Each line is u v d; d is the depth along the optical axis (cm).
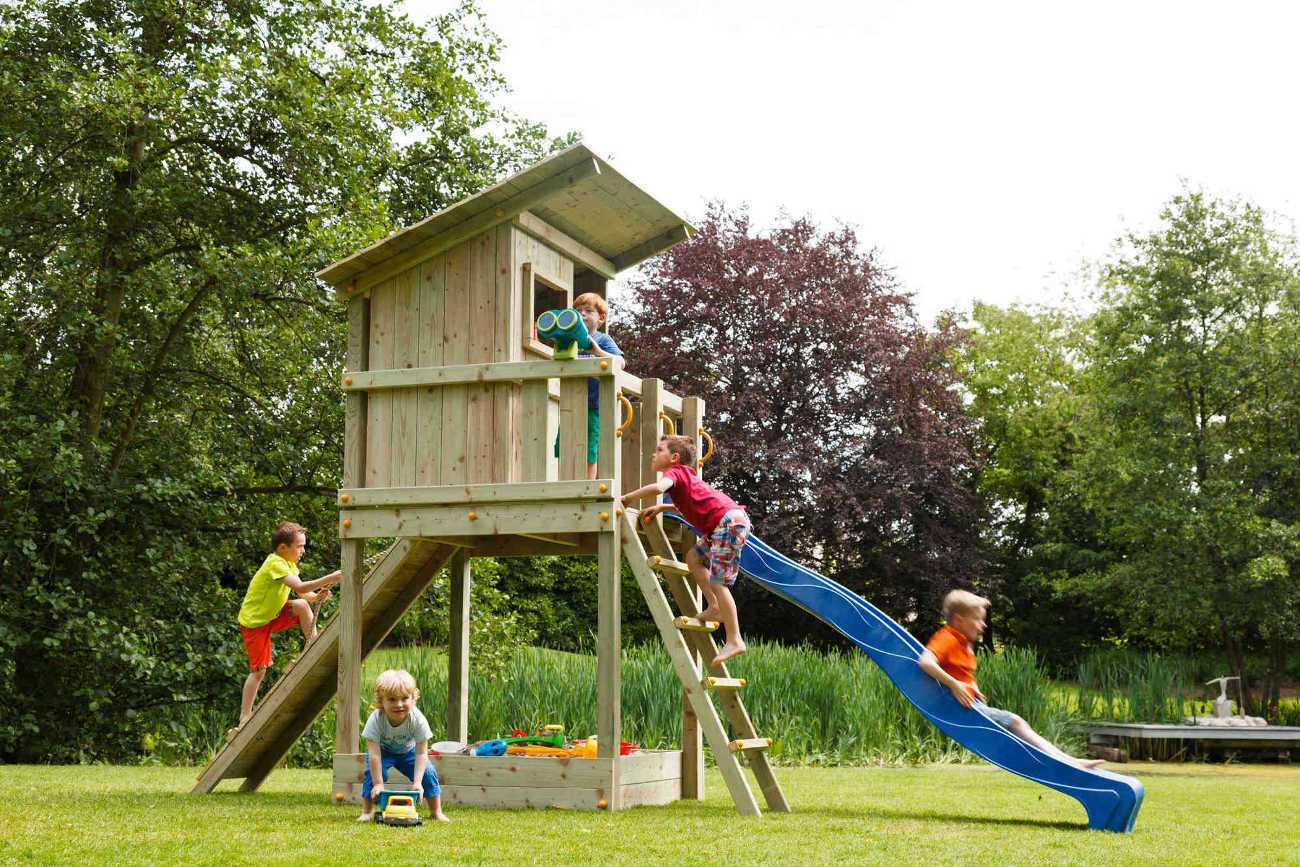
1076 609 3453
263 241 1447
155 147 1505
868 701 1374
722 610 665
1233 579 1788
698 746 776
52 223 1440
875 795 820
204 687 1450
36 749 1371
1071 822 652
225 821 561
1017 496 3616
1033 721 1500
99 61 1491
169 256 1560
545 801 652
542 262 750
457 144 1822
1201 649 2481
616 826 561
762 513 2845
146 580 1450
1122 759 1465
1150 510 1844
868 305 2981
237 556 1638
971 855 481
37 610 1363
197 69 1467
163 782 850
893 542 3033
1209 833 603
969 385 3656
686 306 2984
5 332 1437
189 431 1639
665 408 785
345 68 1539
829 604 727
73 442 1436
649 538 721
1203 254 1889
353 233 1430
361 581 715
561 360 680
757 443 2830
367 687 1337
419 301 728
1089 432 2133
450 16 1816
